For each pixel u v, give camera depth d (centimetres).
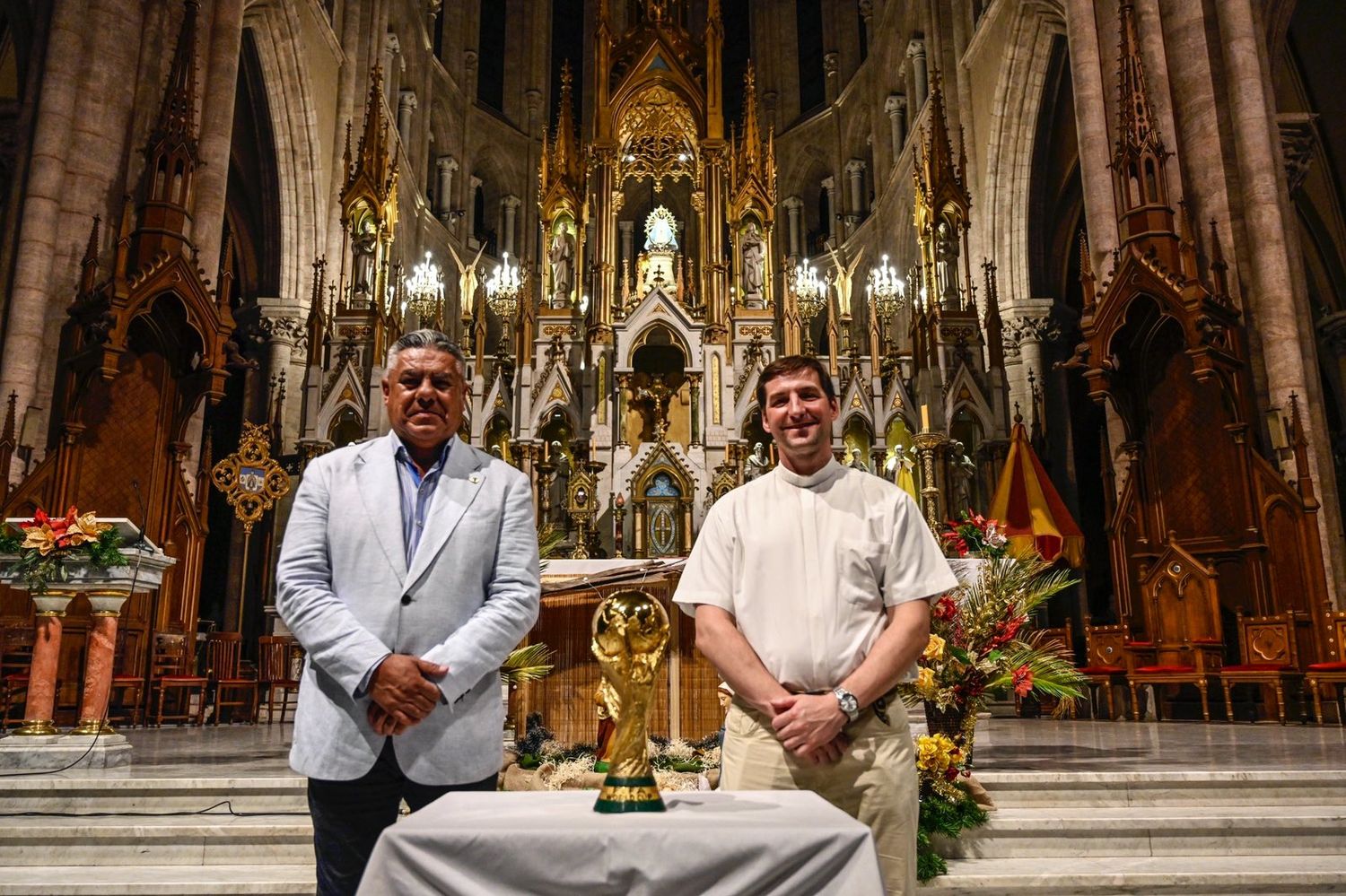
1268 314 1156
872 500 288
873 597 279
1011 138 2011
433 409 284
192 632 1235
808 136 2955
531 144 3059
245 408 1930
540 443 1741
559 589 654
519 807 194
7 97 1836
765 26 3089
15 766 627
